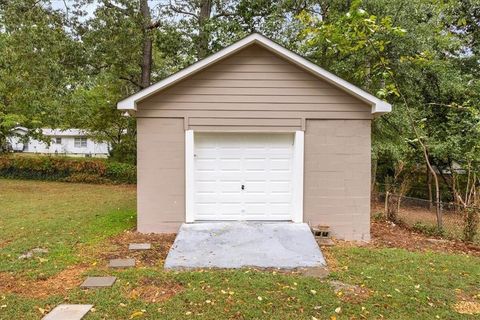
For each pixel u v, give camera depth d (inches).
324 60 494.9
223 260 242.5
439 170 522.9
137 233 319.9
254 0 589.9
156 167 320.8
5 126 748.6
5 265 232.5
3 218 382.0
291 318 165.9
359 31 326.3
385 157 529.0
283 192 333.1
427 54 406.3
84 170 751.7
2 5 544.1
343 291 196.9
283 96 318.0
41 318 162.9
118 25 600.7
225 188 331.3
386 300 186.2
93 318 162.9
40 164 762.8
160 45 622.8
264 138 330.3
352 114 319.9
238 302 180.1
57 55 575.5
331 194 323.3
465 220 325.4
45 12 555.8
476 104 470.6
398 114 453.1
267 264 238.1
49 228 336.2
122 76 706.2
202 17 626.5
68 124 803.4
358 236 323.6
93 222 363.3
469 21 538.6
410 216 417.7
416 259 256.8
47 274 217.2
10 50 542.6
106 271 223.1
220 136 328.8
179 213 323.9
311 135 320.5
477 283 214.1
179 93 316.8
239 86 317.4
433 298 190.7
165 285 201.6
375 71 414.0
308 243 274.8
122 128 850.8
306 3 528.7
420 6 426.6
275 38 544.7
